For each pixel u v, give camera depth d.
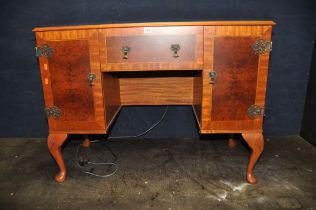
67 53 1.41
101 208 1.39
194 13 1.92
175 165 1.79
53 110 1.50
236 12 1.91
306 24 1.94
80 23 1.96
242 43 1.36
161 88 1.96
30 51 2.05
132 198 1.46
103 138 2.22
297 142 2.08
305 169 1.70
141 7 1.92
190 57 1.39
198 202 1.41
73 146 2.11
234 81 1.41
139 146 2.08
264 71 1.40
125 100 2.00
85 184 1.60
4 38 2.03
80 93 1.47
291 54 2.00
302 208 1.34
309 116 2.05
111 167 1.79
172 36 1.37
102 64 1.42
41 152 2.02
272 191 1.48
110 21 1.95
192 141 2.15
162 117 2.16
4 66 2.09
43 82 1.46
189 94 1.96
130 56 1.41
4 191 1.55
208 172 1.69
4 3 1.96
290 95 2.09
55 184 1.61
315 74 1.96
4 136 2.26
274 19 1.93
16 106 2.18
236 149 2.00
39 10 1.95
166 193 1.49
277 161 1.80
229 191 1.49
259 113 1.45
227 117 1.46
